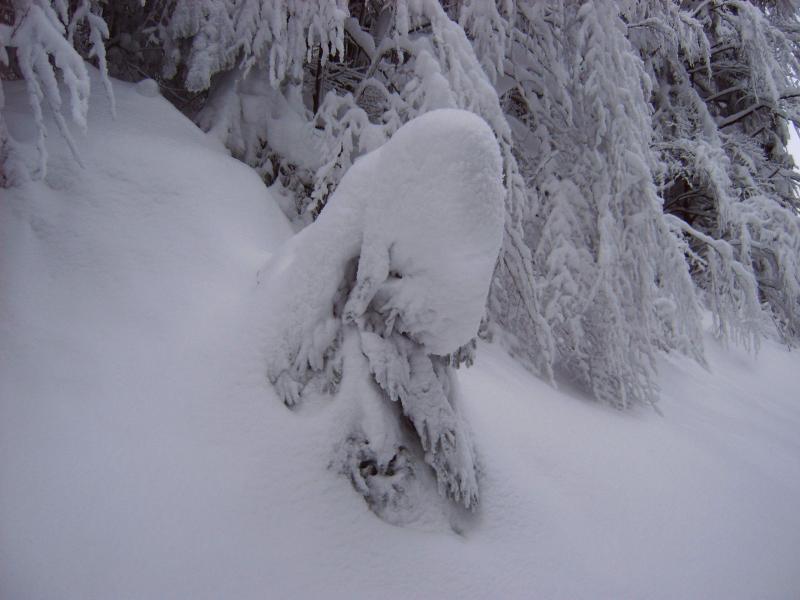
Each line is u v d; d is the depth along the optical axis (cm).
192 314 274
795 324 1078
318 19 420
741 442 557
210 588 179
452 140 221
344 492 220
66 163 318
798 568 320
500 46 495
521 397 384
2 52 264
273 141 472
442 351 241
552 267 534
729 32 1018
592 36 529
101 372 235
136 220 312
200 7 421
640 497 321
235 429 227
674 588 254
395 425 238
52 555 173
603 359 546
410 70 482
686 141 888
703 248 953
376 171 238
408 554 211
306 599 186
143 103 410
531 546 243
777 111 1094
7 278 258
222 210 351
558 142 582
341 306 248
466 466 241
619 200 539
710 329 995
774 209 877
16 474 190
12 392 215
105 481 197
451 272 224
